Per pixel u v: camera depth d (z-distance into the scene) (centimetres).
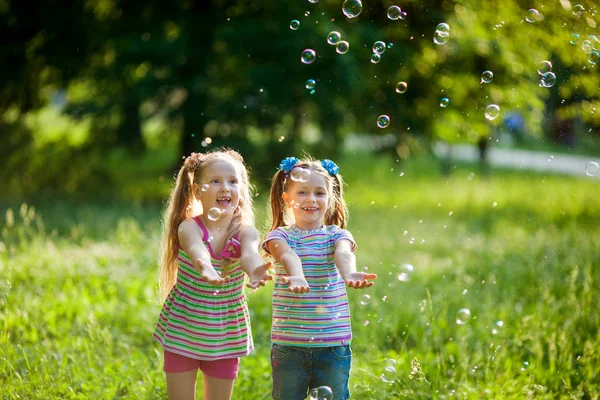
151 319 639
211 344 379
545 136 2939
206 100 1379
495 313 652
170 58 1361
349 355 387
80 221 1136
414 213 1415
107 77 1433
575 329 581
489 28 1328
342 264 376
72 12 1412
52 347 559
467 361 498
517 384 477
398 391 482
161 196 1515
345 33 1312
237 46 1318
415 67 1416
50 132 1673
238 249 384
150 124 1528
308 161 418
